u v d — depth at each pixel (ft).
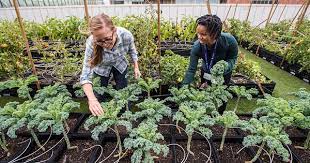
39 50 18.25
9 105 8.80
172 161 8.46
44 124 7.65
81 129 10.23
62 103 8.95
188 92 9.26
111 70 10.49
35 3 31.48
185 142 9.43
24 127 10.21
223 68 8.96
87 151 8.99
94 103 7.58
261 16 31.04
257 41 22.94
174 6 29.66
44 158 8.67
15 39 13.99
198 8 29.89
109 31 7.34
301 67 16.67
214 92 9.41
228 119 7.80
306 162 8.57
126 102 9.05
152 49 13.33
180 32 23.77
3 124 7.61
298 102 8.53
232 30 26.94
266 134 7.18
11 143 9.37
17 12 10.41
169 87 13.48
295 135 9.69
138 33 13.41
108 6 28.58
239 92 10.02
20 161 8.59
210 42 8.72
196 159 8.56
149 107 8.53
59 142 9.36
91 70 8.25
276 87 15.65
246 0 35.70
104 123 7.41
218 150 9.00
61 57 17.52
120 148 8.41
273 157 8.54
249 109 12.48
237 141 9.46
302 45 16.51
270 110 8.42
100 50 7.99
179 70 13.46
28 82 11.24
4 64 13.52
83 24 21.99
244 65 15.99
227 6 29.99
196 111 7.99
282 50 19.22
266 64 20.35
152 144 6.73
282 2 35.17
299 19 21.58
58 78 15.38
